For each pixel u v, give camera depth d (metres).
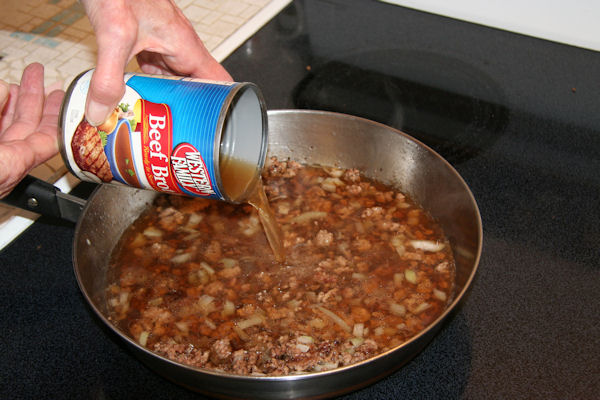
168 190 0.56
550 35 0.84
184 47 0.64
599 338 0.58
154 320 0.62
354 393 0.56
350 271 0.66
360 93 0.78
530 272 0.63
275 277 0.66
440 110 0.76
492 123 0.75
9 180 0.57
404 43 0.85
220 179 0.54
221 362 0.59
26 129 0.63
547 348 0.58
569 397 0.55
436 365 0.57
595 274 0.62
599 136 0.74
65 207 0.62
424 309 0.62
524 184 0.70
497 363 0.57
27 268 0.65
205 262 0.67
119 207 0.68
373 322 0.62
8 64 0.78
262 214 0.66
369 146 0.72
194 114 0.53
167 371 0.52
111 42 0.54
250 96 0.60
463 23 0.88
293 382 0.50
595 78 0.80
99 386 0.57
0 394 0.56
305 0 0.91
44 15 0.85
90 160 0.55
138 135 0.54
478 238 0.58
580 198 0.68
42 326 0.61
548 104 0.77
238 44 0.83
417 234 0.68
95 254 0.65
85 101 0.54
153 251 0.68
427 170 0.68
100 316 0.53
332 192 0.73
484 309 0.60
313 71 0.81
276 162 0.75
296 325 0.62
